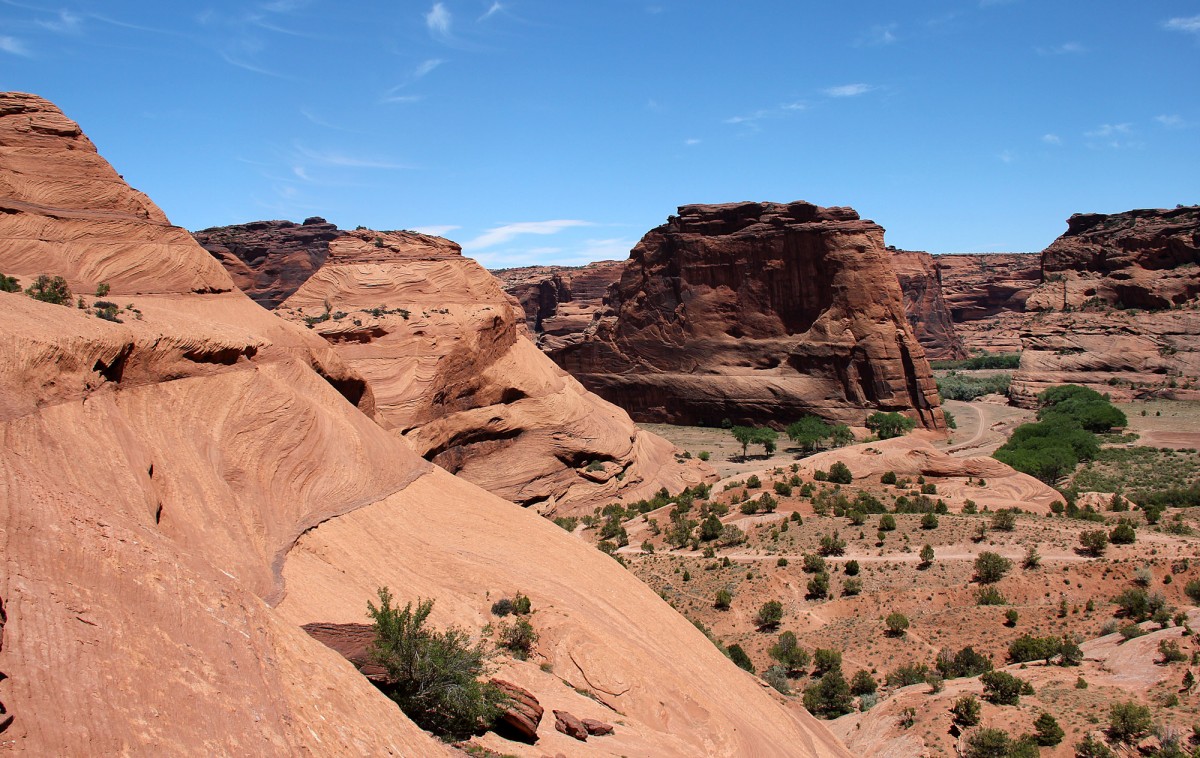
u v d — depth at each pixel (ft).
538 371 284.20
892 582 180.34
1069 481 294.87
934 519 204.85
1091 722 119.44
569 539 128.06
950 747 120.67
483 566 106.93
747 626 173.68
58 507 46.37
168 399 95.55
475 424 245.65
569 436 264.31
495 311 270.67
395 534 108.06
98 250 153.58
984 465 265.34
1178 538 192.03
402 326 244.22
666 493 277.64
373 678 68.13
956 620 165.99
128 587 44.80
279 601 80.02
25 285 128.36
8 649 36.40
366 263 274.36
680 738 88.02
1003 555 187.52
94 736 35.83
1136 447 341.00
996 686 130.31
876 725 132.46
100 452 75.97
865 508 226.38
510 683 77.15
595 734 78.69
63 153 160.66
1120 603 164.86
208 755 39.40
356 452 119.03
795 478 254.06
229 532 84.89
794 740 107.86
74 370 81.51
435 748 58.75
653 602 121.60
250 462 99.40
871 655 160.86
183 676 42.55
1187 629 140.36
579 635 95.55
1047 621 163.12
